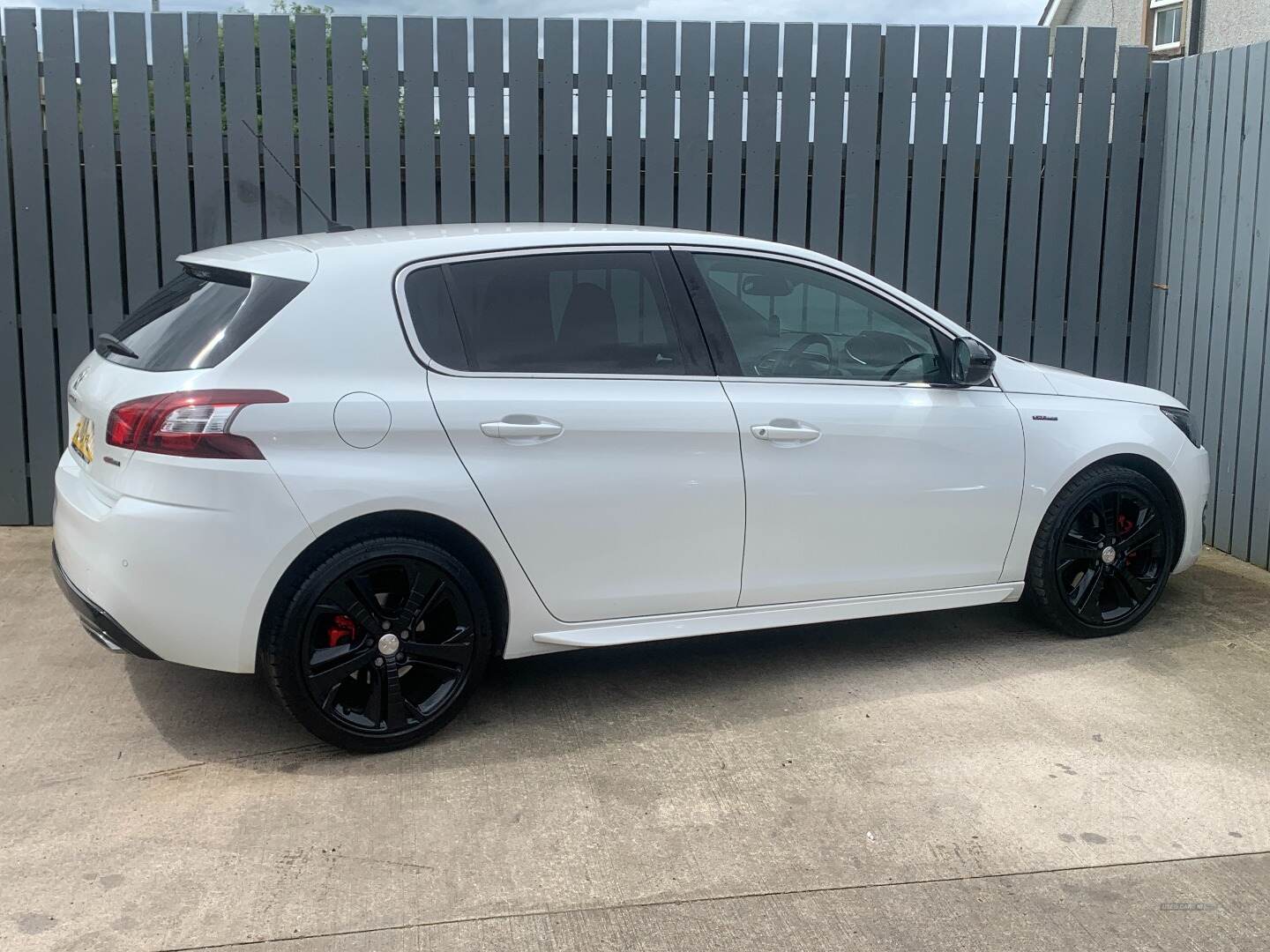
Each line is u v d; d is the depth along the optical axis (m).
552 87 6.20
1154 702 4.09
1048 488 4.48
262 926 2.70
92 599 3.38
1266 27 9.93
